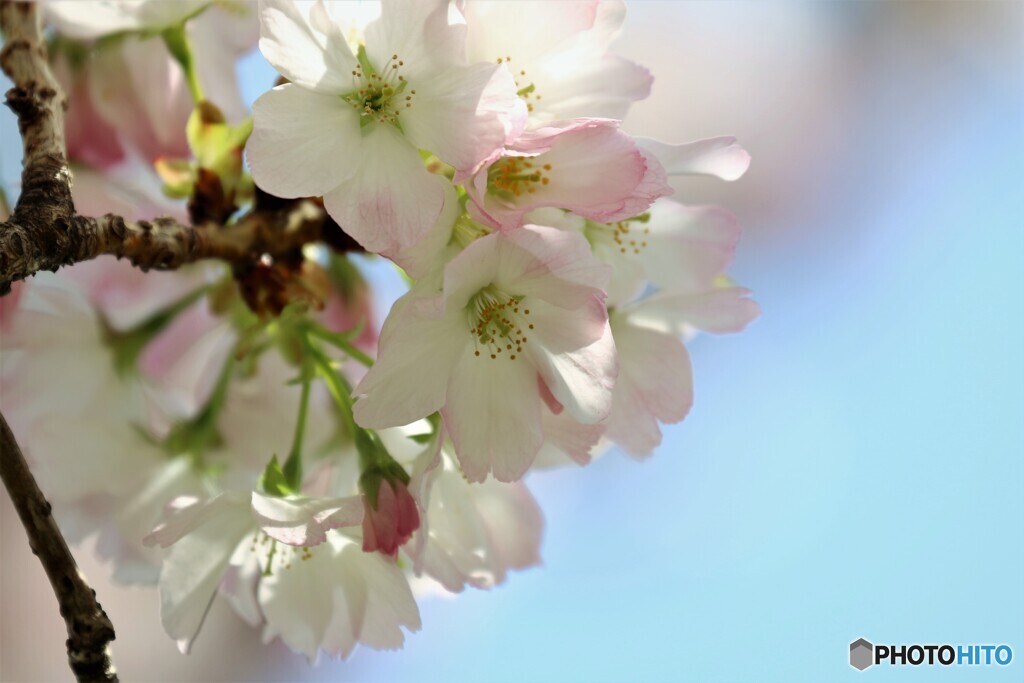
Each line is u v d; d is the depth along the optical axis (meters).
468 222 0.49
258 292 0.52
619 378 0.52
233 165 0.52
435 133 0.48
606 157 0.48
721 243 0.52
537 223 0.49
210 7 0.52
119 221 0.48
